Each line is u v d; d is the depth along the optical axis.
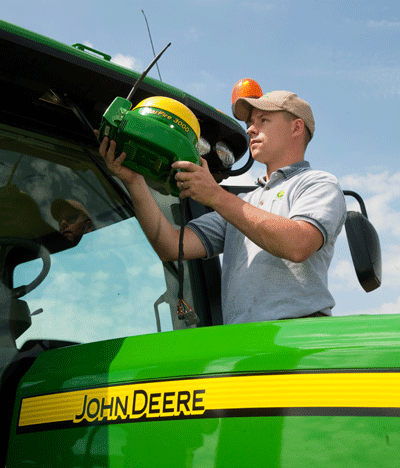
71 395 1.18
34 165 1.77
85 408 1.15
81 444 1.12
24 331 1.54
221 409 1.02
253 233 1.51
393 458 0.89
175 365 1.10
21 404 1.25
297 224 1.53
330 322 1.08
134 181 1.70
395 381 0.94
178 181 1.49
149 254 1.90
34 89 1.76
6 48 1.61
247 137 2.17
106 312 1.71
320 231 1.56
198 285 2.08
